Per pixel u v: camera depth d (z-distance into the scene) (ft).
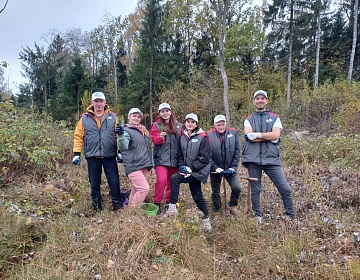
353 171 18.01
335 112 34.50
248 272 8.47
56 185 14.65
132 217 10.40
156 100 65.36
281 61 73.10
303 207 12.72
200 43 76.59
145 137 12.60
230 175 13.01
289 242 9.30
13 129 16.47
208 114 54.39
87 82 81.00
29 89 110.83
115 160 12.82
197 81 59.47
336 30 81.66
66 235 9.63
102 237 9.32
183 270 8.27
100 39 92.27
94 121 12.33
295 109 39.47
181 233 9.99
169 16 79.05
